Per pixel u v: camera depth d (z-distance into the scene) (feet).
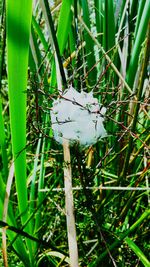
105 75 0.84
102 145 0.82
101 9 0.90
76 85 0.76
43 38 0.77
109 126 0.78
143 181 0.83
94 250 0.74
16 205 0.84
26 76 0.52
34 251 0.68
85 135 0.54
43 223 0.74
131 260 0.74
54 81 0.70
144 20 0.74
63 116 0.54
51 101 0.71
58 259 0.76
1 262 0.71
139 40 0.76
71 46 0.83
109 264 0.69
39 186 0.69
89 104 0.55
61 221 0.77
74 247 0.50
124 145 0.79
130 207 0.76
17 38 0.48
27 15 0.47
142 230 0.78
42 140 0.74
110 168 0.81
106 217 0.75
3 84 1.06
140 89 0.59
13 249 0.63
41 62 0.79
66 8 0.61
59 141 0.58
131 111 0.81
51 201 0.78
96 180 0.82
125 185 0.81
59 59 0.58
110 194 0.69
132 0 0.86
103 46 0.83
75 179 0.76
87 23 0.83
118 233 0.69
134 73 0.81
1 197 0.59
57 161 0.76
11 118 0.55
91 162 0.85
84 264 0.74
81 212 0.74
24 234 0.57
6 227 0.55
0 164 0.85
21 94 0.53
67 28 0.64
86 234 0.76
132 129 0.63
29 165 0.92
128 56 0.90
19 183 0.61
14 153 0.58
